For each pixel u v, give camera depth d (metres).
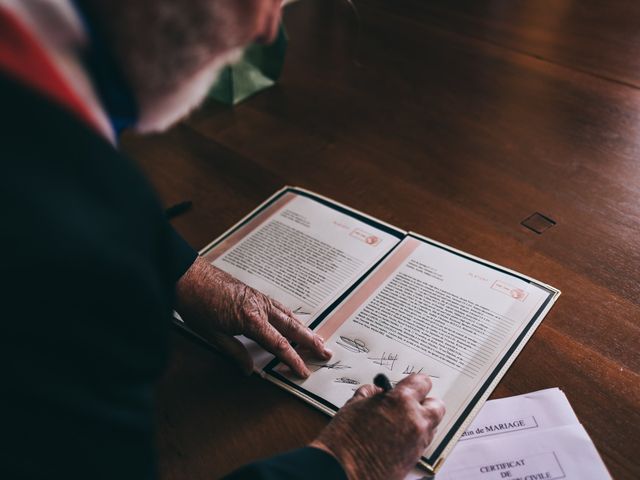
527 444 0.67
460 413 0.70
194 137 1.18
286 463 0.58
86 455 0.42
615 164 1.07
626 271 0.87
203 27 0.45
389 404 0.63
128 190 0.44
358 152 1.13
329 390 0.74
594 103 1.21
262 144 1.16
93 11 0.42
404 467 0.62
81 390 0.41
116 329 0.42
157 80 0.46
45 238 0.38
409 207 1.00
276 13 0.53
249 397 0.74
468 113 1.21
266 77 1.31
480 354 0.76
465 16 1.50
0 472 0.40
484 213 0.98
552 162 1.08
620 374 0.74
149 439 0.47
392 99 1.26
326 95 1.28
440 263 0.89
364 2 1.58
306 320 0.82
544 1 1.55
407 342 0.78
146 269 0.44
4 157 0.37
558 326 0.80
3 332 0.38
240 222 0.99
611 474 0.64
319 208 1.01
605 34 1.41
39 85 0.38
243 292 0.79
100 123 0.44
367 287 0.86
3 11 0.38
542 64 1.33
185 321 0.80
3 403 0.39
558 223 0.96
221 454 0.69
